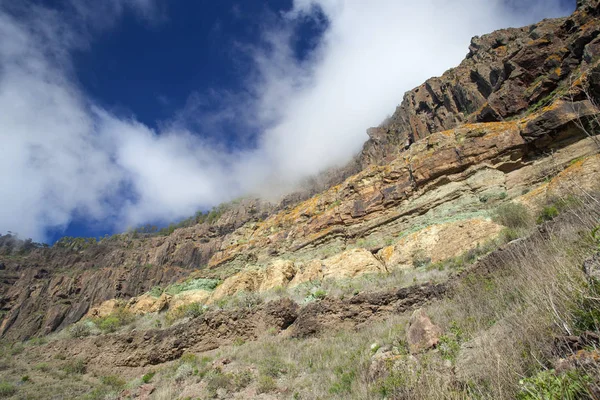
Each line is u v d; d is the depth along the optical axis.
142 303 34.69
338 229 32.09
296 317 20.62
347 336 16.53
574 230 7.94
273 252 37.59
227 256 44.31
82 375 24.09
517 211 18.48
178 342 22.86
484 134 26.08
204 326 22.83
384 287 19.16
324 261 26.36
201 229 83.50
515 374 4.86
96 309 37.09
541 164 21.86
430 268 19.47
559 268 6.36
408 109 49.09
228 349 19.92
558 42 28.56
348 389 10.34
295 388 12.29
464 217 22.11
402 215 27.62
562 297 5.38
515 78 29.08
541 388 4.01
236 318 22.25
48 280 77.31
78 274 75.44
